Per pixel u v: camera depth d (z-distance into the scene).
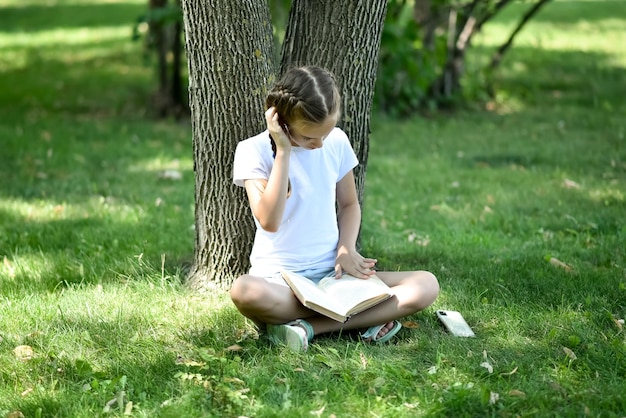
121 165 7.16
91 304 3.94
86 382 3.22
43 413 3.01
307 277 3.60
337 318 3.36
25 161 7.16
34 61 13.42
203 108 3.89
